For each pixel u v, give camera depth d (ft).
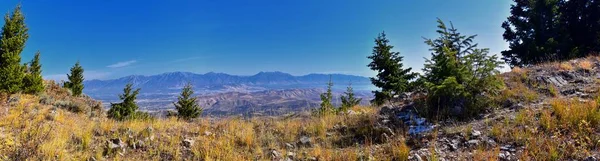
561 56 71.46
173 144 25.67
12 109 37.42
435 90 30.25
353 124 30.32
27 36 52.70
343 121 32.01
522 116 24.64
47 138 24.36
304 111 39.70
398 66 50.65
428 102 32.07
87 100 59.52
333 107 43.37
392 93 46.93
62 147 22.61
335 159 21.85
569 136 20.08
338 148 24.97
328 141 26.71
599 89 30.12
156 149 24.43
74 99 56.03
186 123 34.76
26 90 49.39
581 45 73.41
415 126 27.66
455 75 30.45
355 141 26.32
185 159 23.26
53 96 53.21
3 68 46.88
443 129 25.45
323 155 22.66
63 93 58.39
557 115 23.89
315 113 38.11
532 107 27.78
